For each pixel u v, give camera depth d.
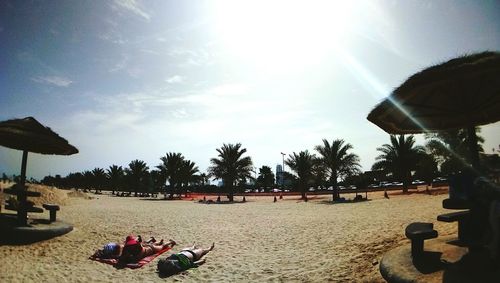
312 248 8.17
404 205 17.77
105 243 9.07
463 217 4.87
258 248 8.57
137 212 18.67
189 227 12.33
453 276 4.14
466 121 6.11
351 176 30.09
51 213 10.78
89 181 69.94
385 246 7.05
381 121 6.08
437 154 23.66
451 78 4.36
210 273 6.44
